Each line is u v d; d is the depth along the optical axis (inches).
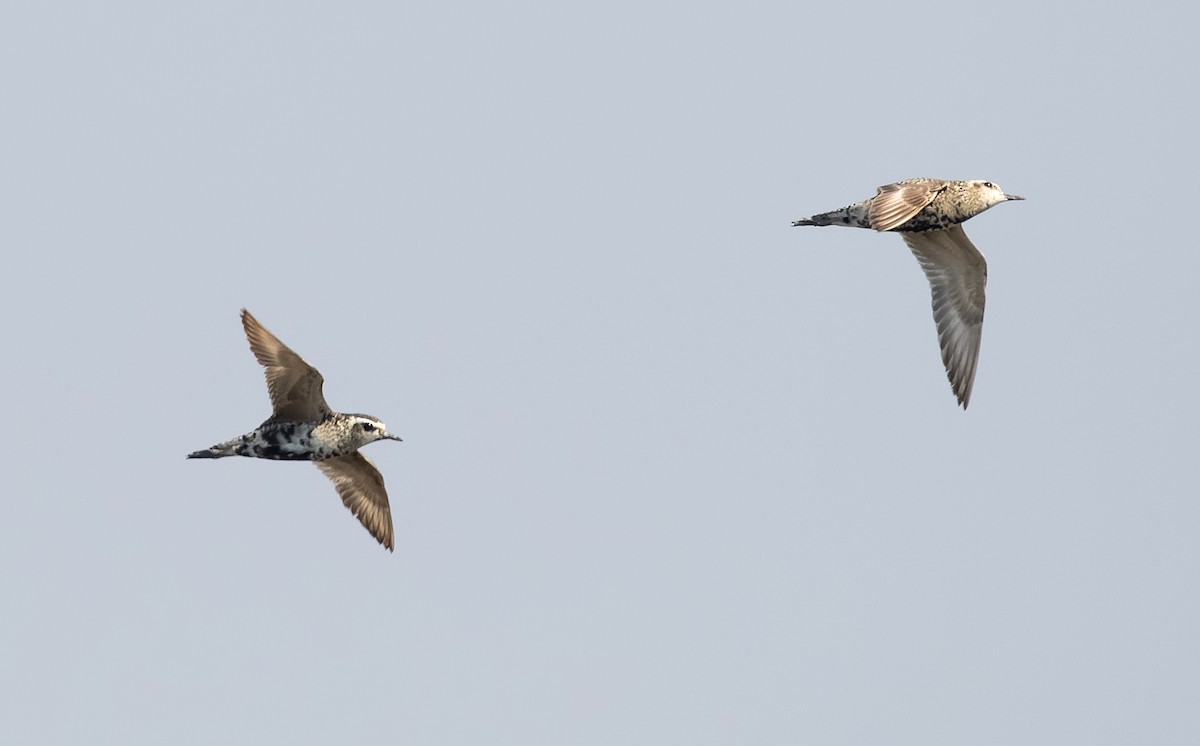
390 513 848.9
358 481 844.0
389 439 803.4
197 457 794.2
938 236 893.2
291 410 788.6
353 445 799.1
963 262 900.0
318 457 799.7
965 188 852.0
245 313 762.8
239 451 792.3
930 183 847.1
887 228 816.3
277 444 790.5
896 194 837.2
